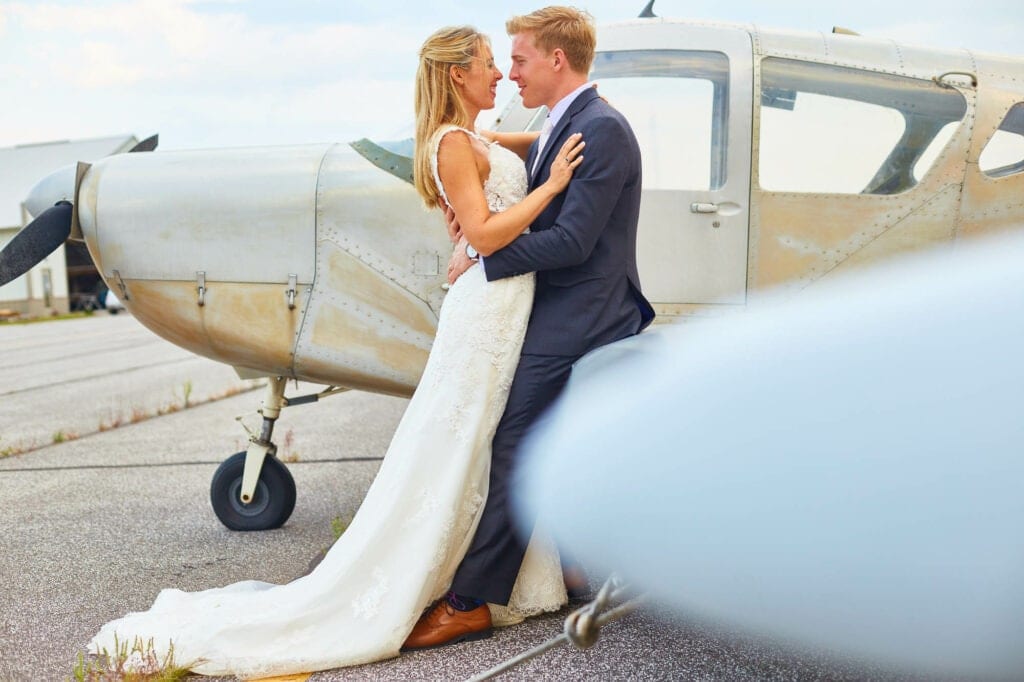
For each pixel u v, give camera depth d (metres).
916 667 1.60
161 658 2.28
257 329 3.24
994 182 3.15
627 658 2.22
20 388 9.73
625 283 2.39
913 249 3.13
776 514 1.53
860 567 1.50
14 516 4.11
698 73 3.16
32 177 37.50
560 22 2.34
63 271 32.91
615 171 2.26
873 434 1.45
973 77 3.17
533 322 2.38
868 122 3.14
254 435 3.66
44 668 2.39
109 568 3.27
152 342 15.97
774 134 3.12
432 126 2.37
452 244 3.08
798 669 2.12
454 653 2.32
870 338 1.50
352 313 3.17
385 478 2.39
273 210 3.18
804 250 3.12
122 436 6.39
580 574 2.61
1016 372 1.39
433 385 2.35
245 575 3.13
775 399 1.54
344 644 2.28
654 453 1.67
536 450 2.32
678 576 1.70
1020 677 1.54
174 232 3.24
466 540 2.37
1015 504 1.38
